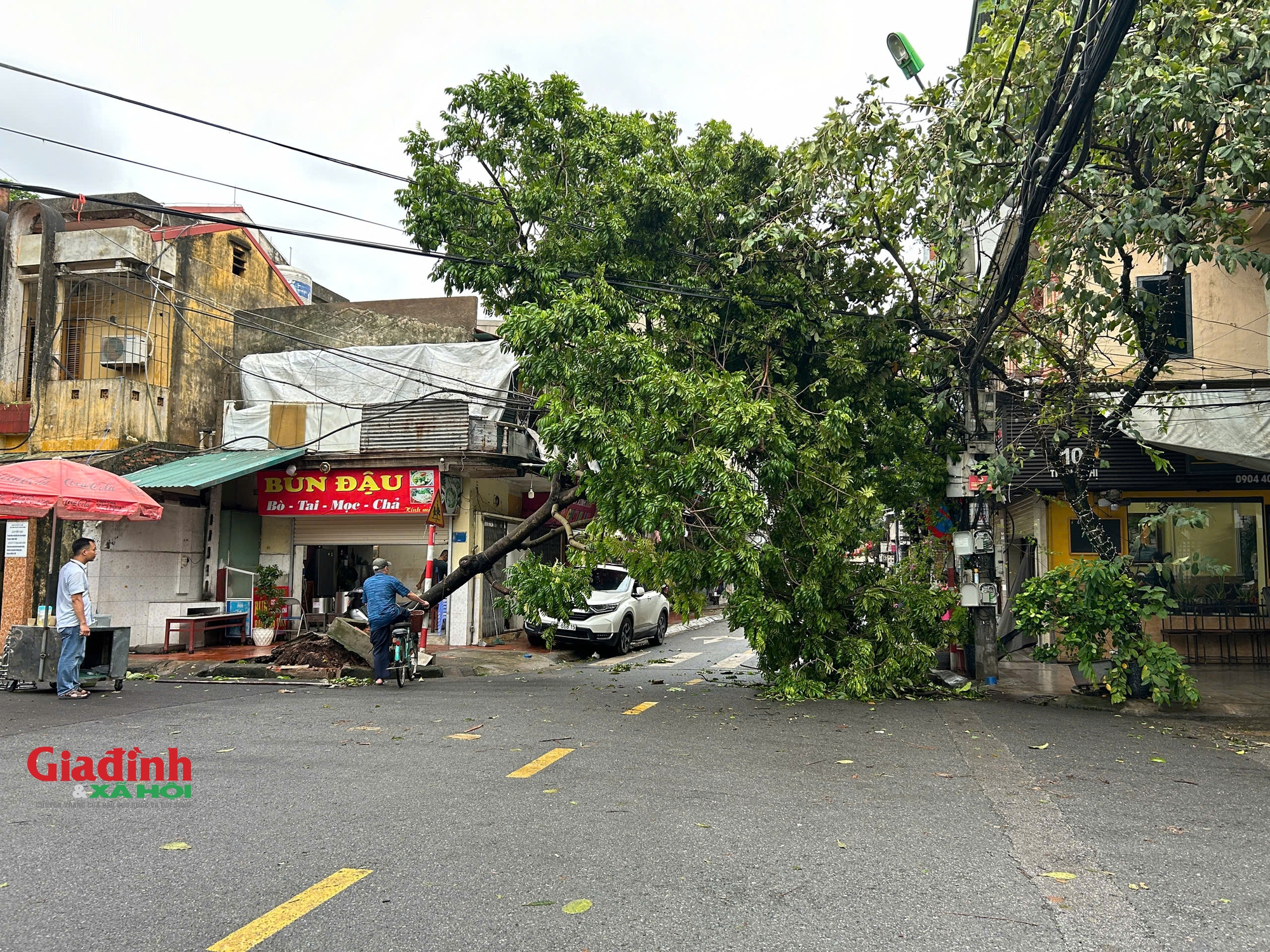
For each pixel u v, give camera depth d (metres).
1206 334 13.65
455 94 11.90
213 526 18.34
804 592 10.45
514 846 4.82
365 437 18.30
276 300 21.25
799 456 10.52
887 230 11.40
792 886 4.29
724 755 7.31
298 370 19.05
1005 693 11.58
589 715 9.27
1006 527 19.56
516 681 13.09
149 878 4.29
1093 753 7.67
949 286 11.41
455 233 11.58
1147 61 8.11
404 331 19.12
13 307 17.73
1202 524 9.62
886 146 10.20
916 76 9.72
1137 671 10.71
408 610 12.51
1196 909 4.06
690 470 9.31
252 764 6.81
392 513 18.36
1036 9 8.58
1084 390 11.44
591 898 4.09
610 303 10.59
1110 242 8.95
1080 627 10.38
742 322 11.46
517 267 11.50
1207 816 5.68
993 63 9.06
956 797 6.05
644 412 9.79
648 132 12.26
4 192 18.45
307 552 19.98
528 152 11.98
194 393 18.67
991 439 11.98
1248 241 13.41
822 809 5.69
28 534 15.97
